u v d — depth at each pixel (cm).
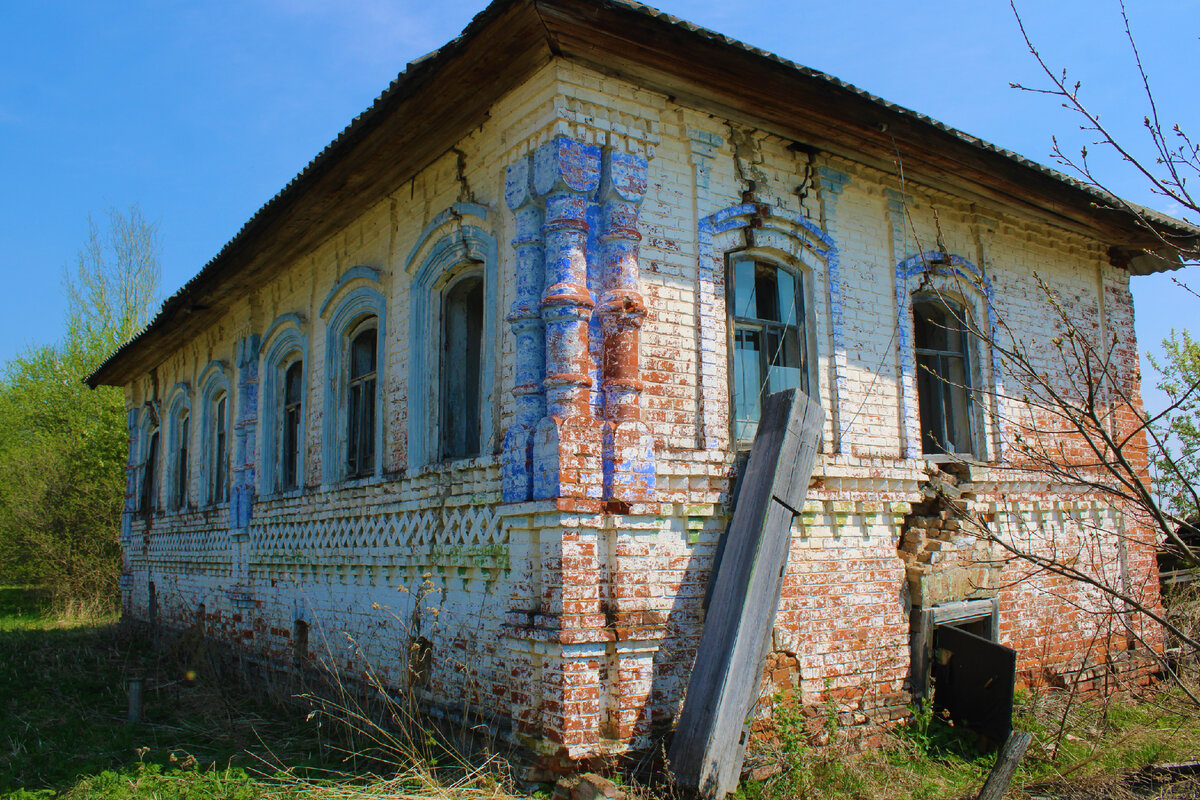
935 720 823
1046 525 995
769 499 671
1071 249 1116
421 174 909
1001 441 961
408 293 906
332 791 638
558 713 625
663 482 703
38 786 721
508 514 685
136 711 943
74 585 2416
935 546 855
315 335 1134
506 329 741
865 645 813
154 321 1546
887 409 880
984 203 991
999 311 1009
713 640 643
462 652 755
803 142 841
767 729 726
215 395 1542
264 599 1191
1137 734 805
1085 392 1074
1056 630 975
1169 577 1129
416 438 869
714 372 750
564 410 665
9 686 1148
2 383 3197
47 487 2509
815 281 851
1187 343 1174
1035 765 742
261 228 1070
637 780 634
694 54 684
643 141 734
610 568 671
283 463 1244
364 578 939
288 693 1005
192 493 1596
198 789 671
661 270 736
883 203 920
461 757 682
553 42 661
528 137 720
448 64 695
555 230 689
